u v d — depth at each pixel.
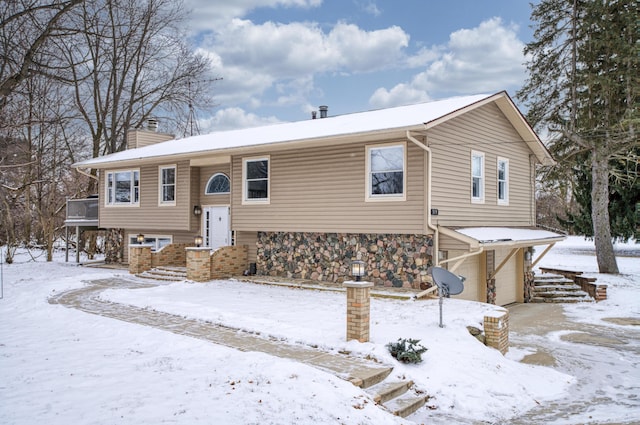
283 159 14.88
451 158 12.94
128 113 31.19
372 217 12.92
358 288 7.79
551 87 22.11
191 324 9.36
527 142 16.69
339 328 8.79
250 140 15.24
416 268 12.52
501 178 15.64
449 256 13.03
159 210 19.03
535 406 6.88
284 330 8.58
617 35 19.16
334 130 13.16
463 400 6.62
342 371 6.67
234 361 6.77
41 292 13.30
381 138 12.47
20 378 6.03
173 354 7.20
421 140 12.09
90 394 5.48
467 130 13.69
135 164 19.44
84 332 8.75
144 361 6.84
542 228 17.41
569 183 25.00
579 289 17.53
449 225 12.78
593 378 8.41
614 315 14.05
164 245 19.67
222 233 17.62
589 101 20.66
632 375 8.58
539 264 24.34
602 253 21.05
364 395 5.90
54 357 7.03
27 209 30.48
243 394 5.52
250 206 15.68
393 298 11.77
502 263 14.91
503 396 6.96
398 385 6.55
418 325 9.25
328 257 14.31
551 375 8.32
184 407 5.12
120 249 21.53
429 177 12.03
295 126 17.27
